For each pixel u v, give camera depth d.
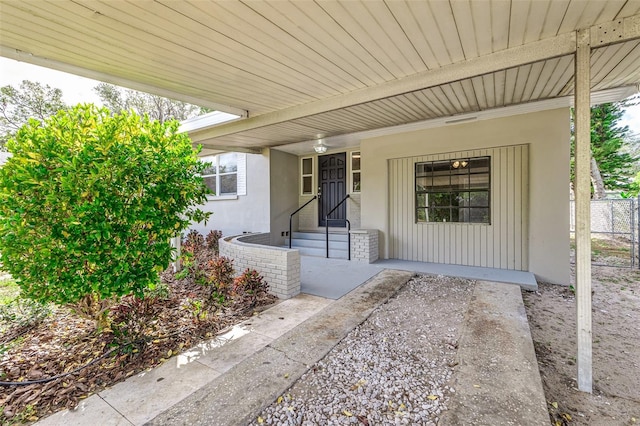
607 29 2.38
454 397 2.02
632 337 3.19
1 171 2.45
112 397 2.09
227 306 3.65
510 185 5.23
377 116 5.00
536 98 4.24
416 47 2.78
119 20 2.26
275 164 7.95
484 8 2.21
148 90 3.62
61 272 2.49
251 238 7.05
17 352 2.72
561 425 1.96
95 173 2.44
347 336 2.98
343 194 7.95
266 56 2.91
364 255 6.07
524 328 3.04
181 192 3.05
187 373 2.37
